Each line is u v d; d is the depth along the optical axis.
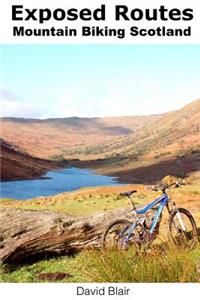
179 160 98.88
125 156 132.00
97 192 31.58
